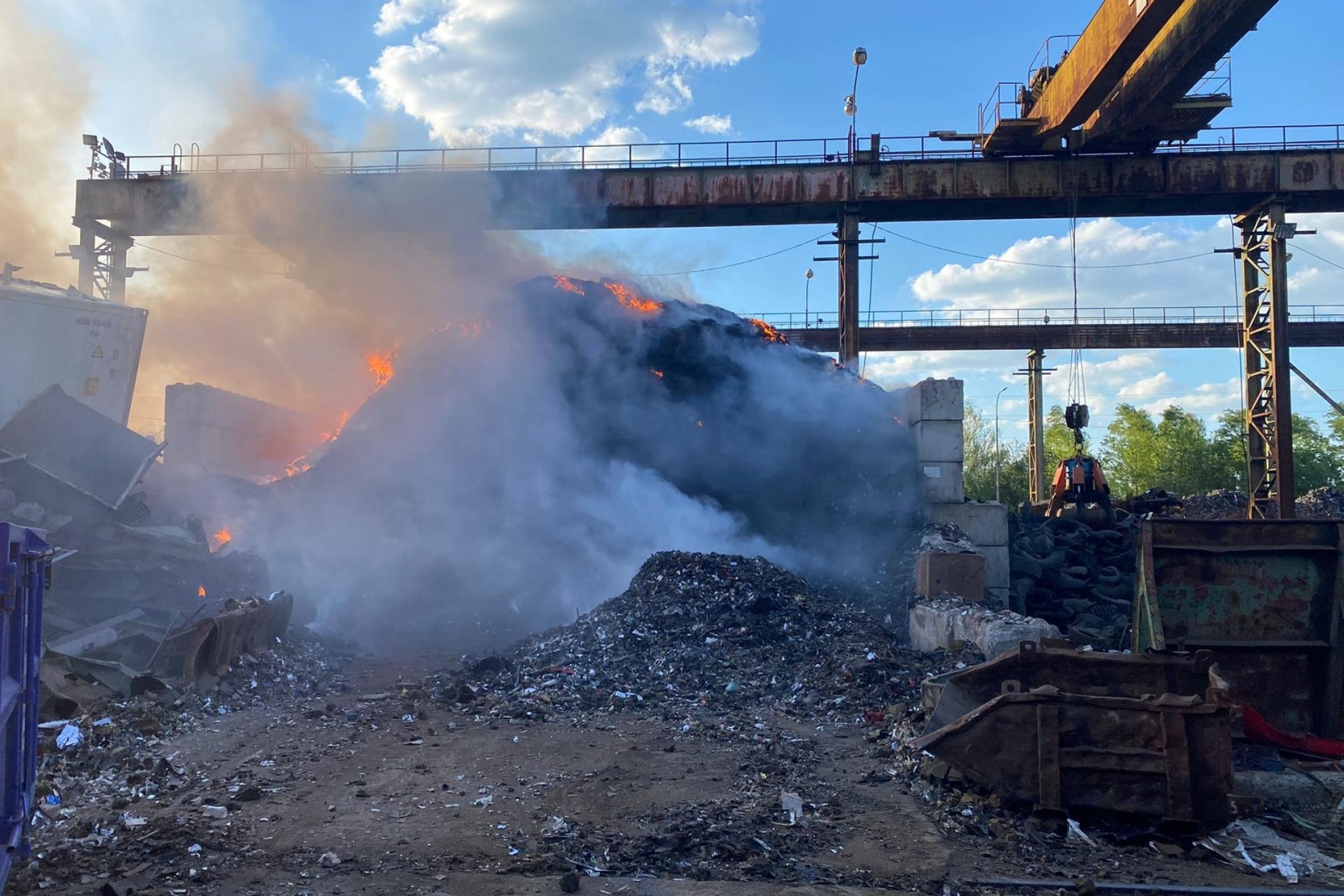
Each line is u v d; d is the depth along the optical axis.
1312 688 7.95
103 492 12.26
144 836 5.68
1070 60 25.67
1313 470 63.50
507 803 6.50
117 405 14.68
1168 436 63.50
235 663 10.43
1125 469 65.44
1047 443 71.44
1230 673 8.02
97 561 11.54
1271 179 27.78
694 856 5.59
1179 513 20.72
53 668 8.68
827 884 5.20
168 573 11.98
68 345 13.79
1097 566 16.36
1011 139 28.31
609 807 6.42
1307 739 7.47
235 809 6.31
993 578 15.59
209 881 5.11
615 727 8.69
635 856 5.55
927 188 28.88
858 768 7.46
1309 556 8.03
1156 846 5.86
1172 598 8.12
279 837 5.79
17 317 13.09
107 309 14.39
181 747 7.87
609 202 29.53
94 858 5.36
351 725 8.74
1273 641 7.98
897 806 6.48
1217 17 20.61
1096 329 47.97
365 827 6.00
